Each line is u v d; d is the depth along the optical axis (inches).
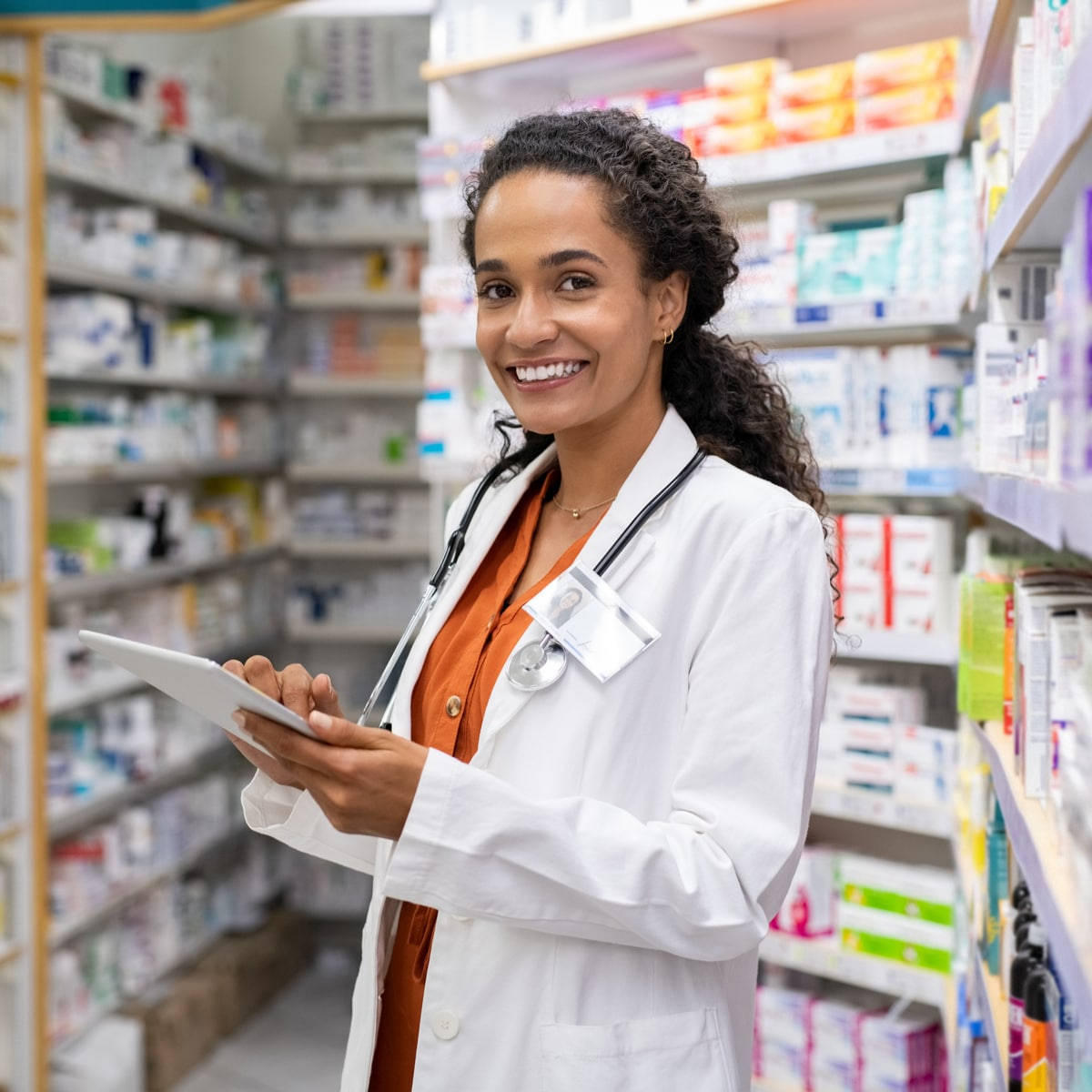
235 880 201.3
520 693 51.5
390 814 46.6
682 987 51.3
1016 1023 67.9
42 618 146.6
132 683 175.0
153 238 182.9
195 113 197.5
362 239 225.3
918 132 103.8
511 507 60.3
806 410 113.0
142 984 169.2
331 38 227.6
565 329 51.2
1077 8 45.7
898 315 106.3
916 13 115.0
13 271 144.2
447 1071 51.3
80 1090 149.3
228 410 223.9
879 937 111.0
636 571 53.2
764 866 47.4
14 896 145.6
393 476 225.8
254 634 221.3
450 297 133.1
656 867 46.3
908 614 111.2
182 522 192.9
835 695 114.9
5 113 143.6
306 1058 168.6
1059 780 48.7
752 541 50.3
